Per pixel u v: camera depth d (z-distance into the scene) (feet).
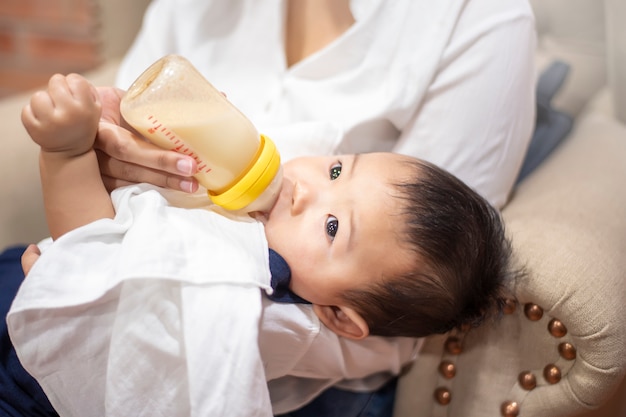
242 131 2.09
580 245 2.39
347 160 2.43
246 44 3.30
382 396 2.86
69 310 1.96
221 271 2.00
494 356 2.53
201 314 1.95
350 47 2.95
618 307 2.24
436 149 2.70
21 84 5.88
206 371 1.93
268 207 2.29
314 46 3.22
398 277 2.27
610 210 2.62
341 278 2.25
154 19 3.50
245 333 1.93
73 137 1.96
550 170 3.01
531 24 2.72
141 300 1.97
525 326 2.45
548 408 2.41
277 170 2.19
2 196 3.18
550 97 3.41
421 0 2.78
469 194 2.41
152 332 1.97
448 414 2.67
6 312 2.49
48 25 5.60
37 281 1.93
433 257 2.27
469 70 2.67
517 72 2.66
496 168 2.70
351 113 2.86
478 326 2.51
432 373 2.65
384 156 2.43
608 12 3.24
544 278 2.30
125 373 1.97
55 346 2.00
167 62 1.96
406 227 2.25
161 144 2.06
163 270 1.92
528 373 2.47
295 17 3.23
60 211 2.09
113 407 1.98
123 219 2.07
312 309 2.35
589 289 2.25
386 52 2.85
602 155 3.02
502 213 2.74
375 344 2.50
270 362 2.30
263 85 3.28
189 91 1.94
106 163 2.19
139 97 1.91
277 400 2.57
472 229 2.34
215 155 2.06
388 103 2.73
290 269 2.27
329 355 2.41
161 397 2.01
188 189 2.14
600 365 2.24
